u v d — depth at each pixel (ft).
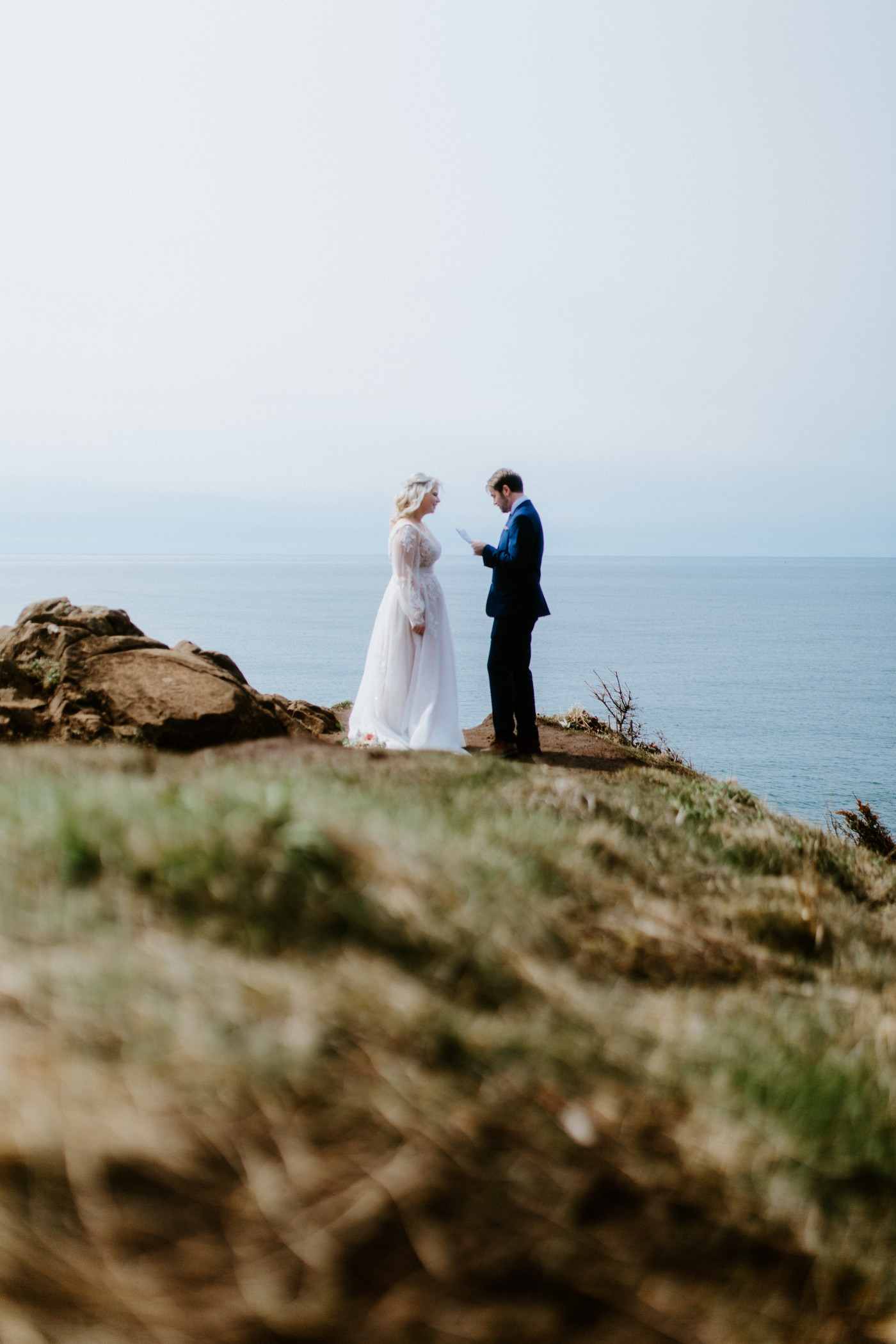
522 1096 6.14
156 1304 4.43
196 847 8.00
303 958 7.27
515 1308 4.97
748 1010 9.03
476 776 15.94
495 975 7.63
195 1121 5.11
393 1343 4.66
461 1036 6.44
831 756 360.89
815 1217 6.21
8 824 8.29
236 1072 5.49
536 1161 5.68
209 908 7.59
